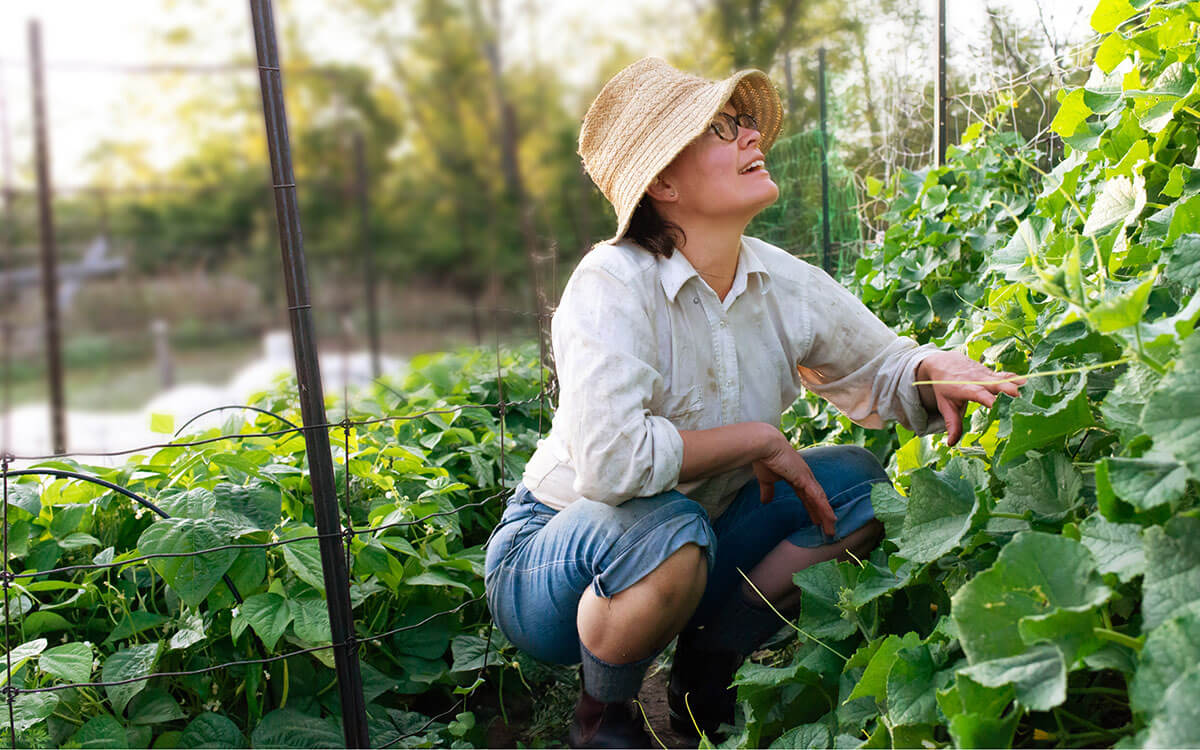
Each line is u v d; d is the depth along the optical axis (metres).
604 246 1.80
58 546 2.12
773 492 1.82
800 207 5.16
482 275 19.45
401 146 20.59
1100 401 1.48
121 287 24.17
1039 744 1.34
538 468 1.93
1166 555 1.07
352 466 2.39
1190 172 1.64
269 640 1.87
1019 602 1.18
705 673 2.00
